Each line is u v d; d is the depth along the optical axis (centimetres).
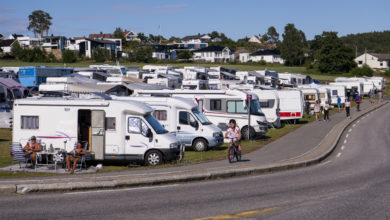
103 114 1700
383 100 6994
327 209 895
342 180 1303
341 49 12012
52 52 12206
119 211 871
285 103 3462
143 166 1700
